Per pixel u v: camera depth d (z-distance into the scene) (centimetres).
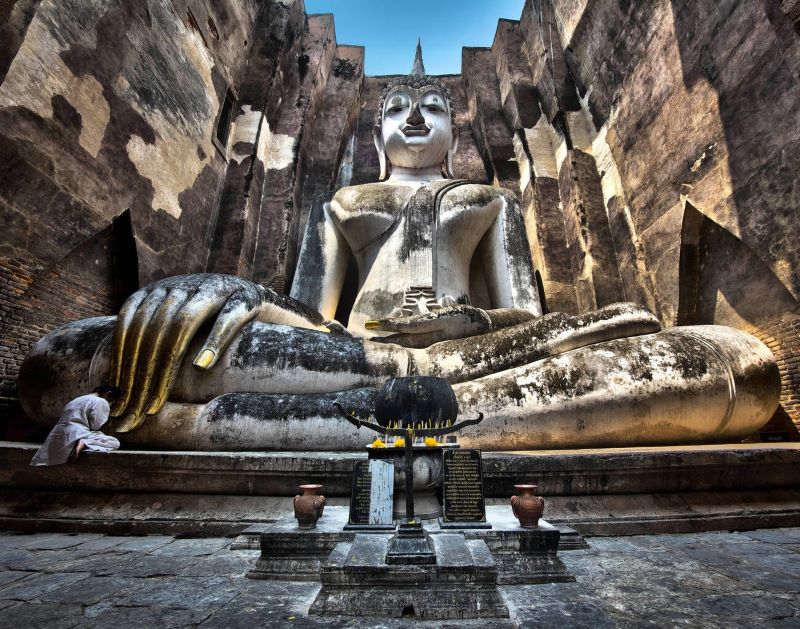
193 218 714
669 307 646
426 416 215
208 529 233
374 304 507
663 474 254
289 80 968
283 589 158
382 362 342
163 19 661
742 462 257
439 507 210
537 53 966
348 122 1020
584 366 317
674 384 306
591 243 759
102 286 579
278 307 390
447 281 511
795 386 495
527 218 888
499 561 167
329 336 357
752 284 550
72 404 273
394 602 136
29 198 459
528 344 355
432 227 527
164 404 304
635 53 726
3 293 445
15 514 250
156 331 312
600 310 363
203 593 154
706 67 589
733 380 312
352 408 297
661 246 662
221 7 810
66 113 495
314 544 173
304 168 936
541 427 305
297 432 294
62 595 152
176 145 676
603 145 808
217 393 330
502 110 1015
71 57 500
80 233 515
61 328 364
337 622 131
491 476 243
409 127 642
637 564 183
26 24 446
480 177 995
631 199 730
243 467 246
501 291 521
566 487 247
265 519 235
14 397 455
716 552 200
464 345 363
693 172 607
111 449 273
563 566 167
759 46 514
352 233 555
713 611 136
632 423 306
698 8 600
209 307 333
